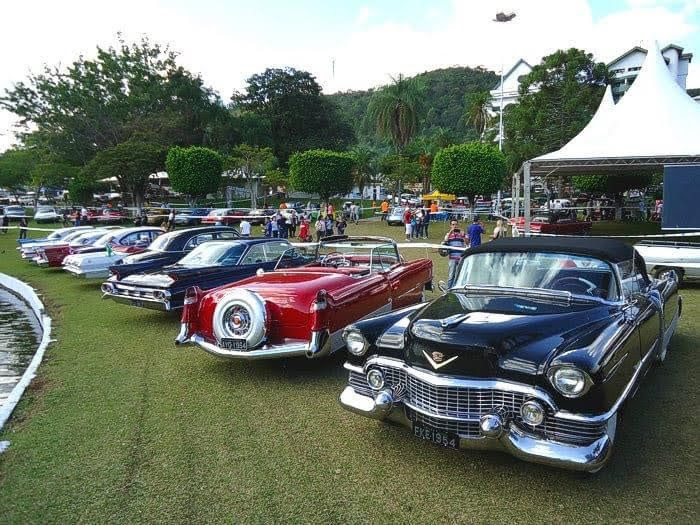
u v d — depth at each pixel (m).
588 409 2.84
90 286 12.17
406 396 3.45
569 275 3.96
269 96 70.06
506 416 3.01
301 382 5.21
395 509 3.00
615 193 30.58
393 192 54.25
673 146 14.32
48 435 4.08
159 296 7.11
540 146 32.44
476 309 3.66
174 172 35.78
